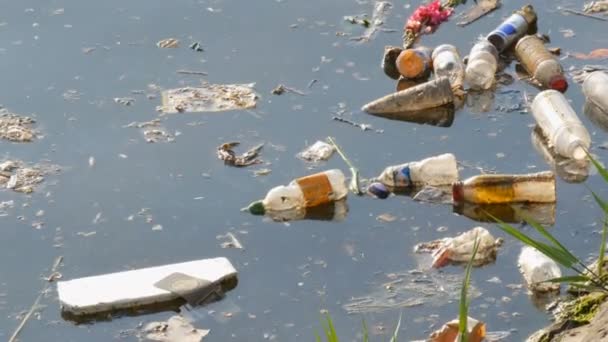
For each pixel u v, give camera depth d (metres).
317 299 7.53
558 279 6.85
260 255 7.94
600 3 11.31
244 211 8.38
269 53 10.49
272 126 9.41
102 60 10.37
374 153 9.06
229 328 7.29
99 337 7.21
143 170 8.84
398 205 8.48
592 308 7.14
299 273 7.77
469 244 7.88
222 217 8.34
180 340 7.18
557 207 8.44
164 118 9.51
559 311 7.34
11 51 10.50
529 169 8.88
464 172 8.83
